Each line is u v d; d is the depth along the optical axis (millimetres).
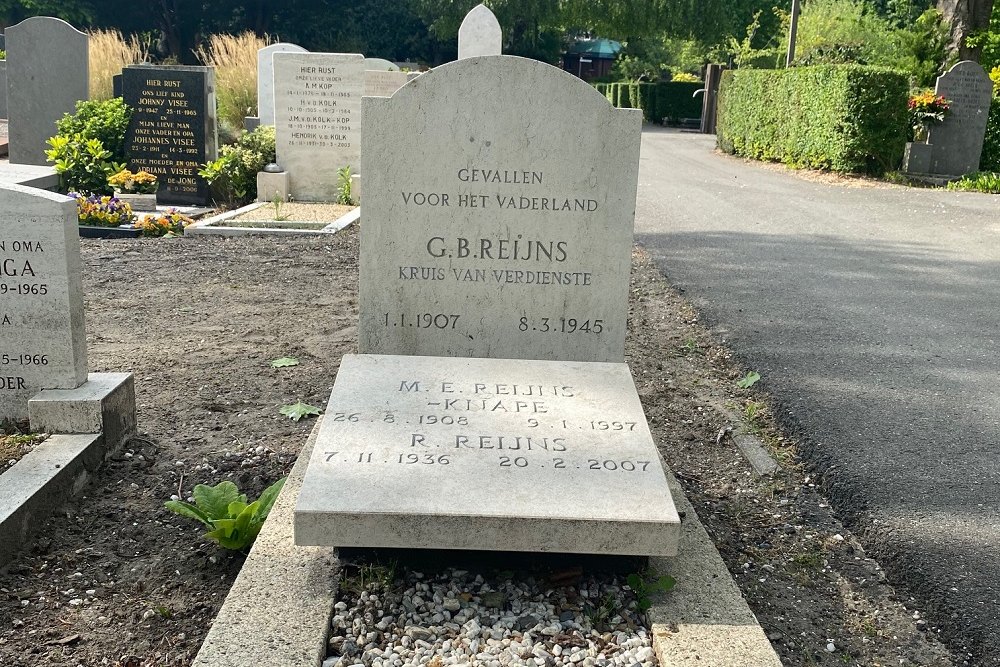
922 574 3398
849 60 27531
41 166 12867
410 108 4230
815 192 15086
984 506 3943
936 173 17156
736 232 11055
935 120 16859
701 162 20453
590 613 2961
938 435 4734
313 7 43531
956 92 16906
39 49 13109
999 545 3611
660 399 5379
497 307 4469
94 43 16578
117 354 5883
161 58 41594
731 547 3646
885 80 16344
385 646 2766
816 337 6527
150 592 3188
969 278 8680
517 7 42500
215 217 11086
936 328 6848
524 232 4371
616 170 4309
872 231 11344
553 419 3463
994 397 5340
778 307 7379
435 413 3457
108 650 2867
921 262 9414
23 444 3912
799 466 4441
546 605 2990
